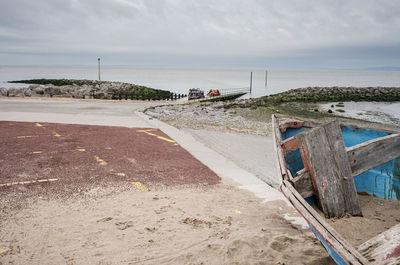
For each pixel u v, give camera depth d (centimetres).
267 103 3462
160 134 1260
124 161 828
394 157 559
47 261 366
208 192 651
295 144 575
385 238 296
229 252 416
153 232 459
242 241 445
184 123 1786
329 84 11388
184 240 443
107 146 979
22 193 569
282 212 572
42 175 675
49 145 943
